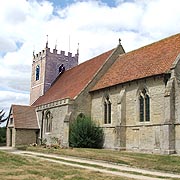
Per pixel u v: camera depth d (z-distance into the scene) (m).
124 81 37.34
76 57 67.50
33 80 67.81
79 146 40.38
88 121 41.31
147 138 33.28
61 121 44.53
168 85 30.81
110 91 40.31
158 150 31.34
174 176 18.94
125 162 24.94
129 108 36.62
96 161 27.25
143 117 34.56
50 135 47.75
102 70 45.62
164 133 30.31
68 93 48.09
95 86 44.25
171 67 31.19
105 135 40.44
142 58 39.34
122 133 36.59
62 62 65.38
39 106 53.28
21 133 50.41
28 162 22.73
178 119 29.84
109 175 18.19
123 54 46.28
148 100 34.09
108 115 40.56
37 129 51.75
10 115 54.06
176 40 36.12
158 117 32.03
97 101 43.03
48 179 16.00
